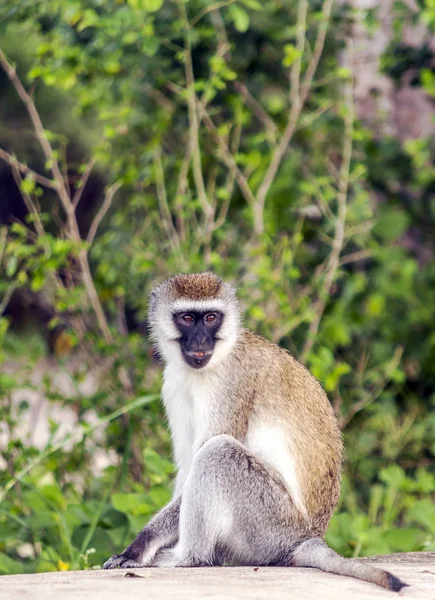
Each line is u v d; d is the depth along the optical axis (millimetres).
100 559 10188
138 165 14117
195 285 9250
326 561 7961
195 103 13586
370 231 14586
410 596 7109
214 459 8711
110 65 13281
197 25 13664
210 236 13336
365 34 14969
